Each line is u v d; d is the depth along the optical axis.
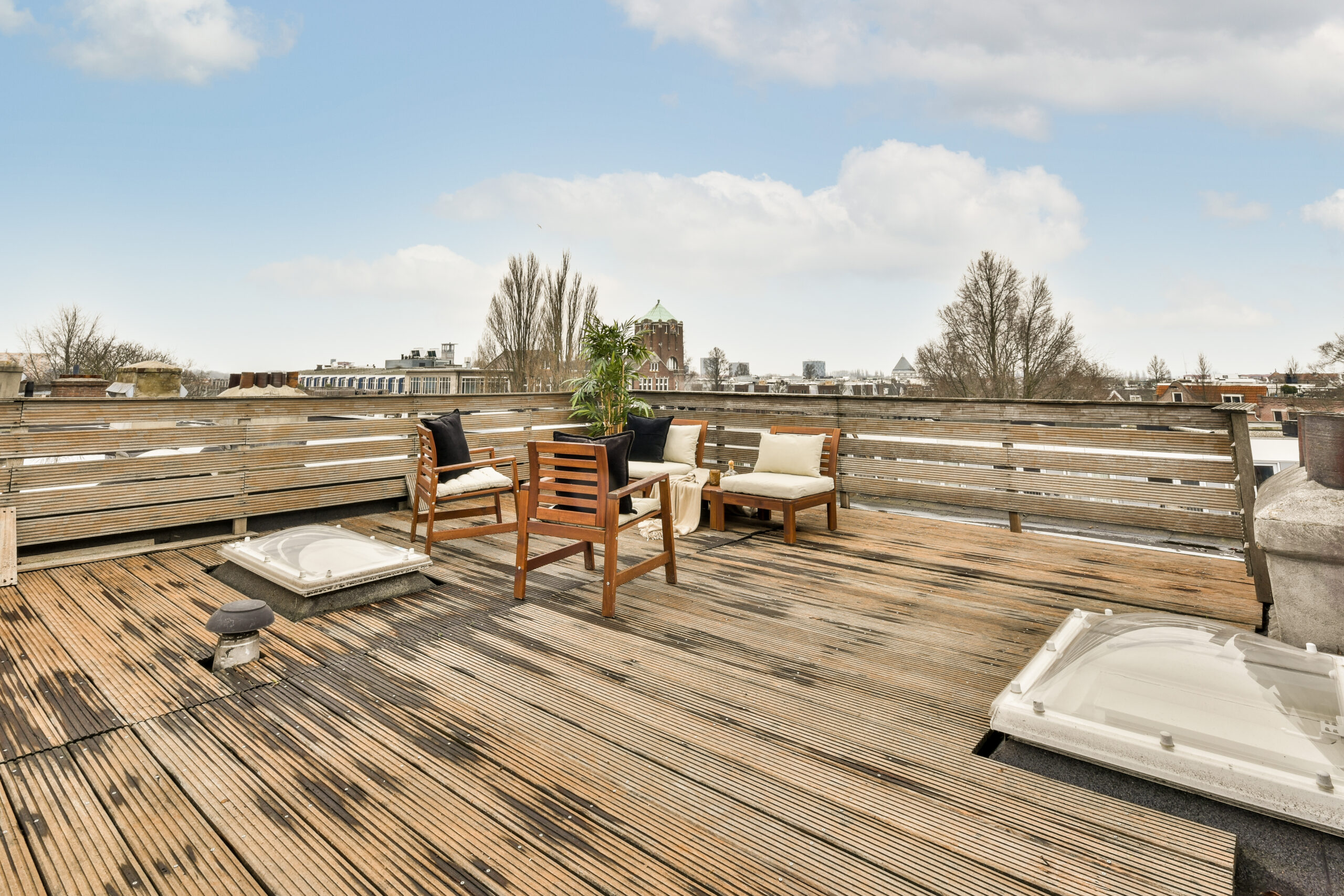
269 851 1.45
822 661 2.50
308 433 4.93
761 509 5.00
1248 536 3.67
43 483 3.85
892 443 5.25
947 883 1.36
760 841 1.49
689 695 2.21
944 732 1.97
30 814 1.58
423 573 3.68
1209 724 1.66
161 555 4.09
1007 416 4.73
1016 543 4.38
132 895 1.32
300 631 2.80
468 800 1.64
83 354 20.20
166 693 2.23
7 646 2.64
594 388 6.39
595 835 1.51
